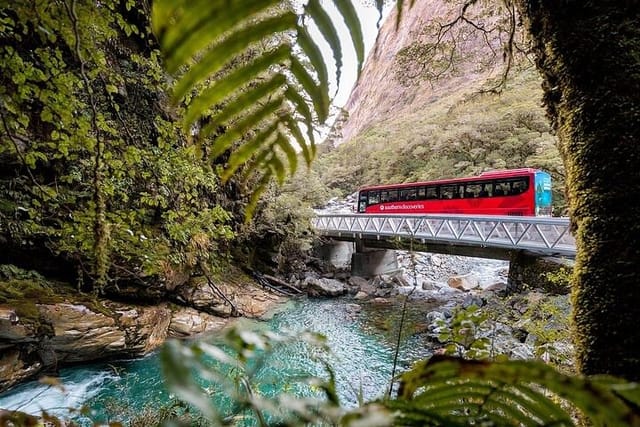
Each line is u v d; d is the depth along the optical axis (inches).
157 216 210.4
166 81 152.8
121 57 222.5
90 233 129.3
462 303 428.5
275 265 555.8
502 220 390.6
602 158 61.2
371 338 342.0
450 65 254.8
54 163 178.7
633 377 51.9
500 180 470.6
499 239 394.9
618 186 58.8
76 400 208.5
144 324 274.8
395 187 605.6
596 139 62.1
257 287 480.4
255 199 28.8
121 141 134.1
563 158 74.0
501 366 13.0
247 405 17.6
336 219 653.9
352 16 19.8
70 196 167.8
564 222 338.3
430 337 317.4
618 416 9.9
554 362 111.0
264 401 17.6
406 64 251.1
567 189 72.4
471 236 425.1
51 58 106.7
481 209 484.1
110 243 142.9
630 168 57.9
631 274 55.3
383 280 583.8
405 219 513.0
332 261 675.4
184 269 329.1
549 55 73.7
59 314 229.6
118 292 274.8
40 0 76.4
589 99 64.0
